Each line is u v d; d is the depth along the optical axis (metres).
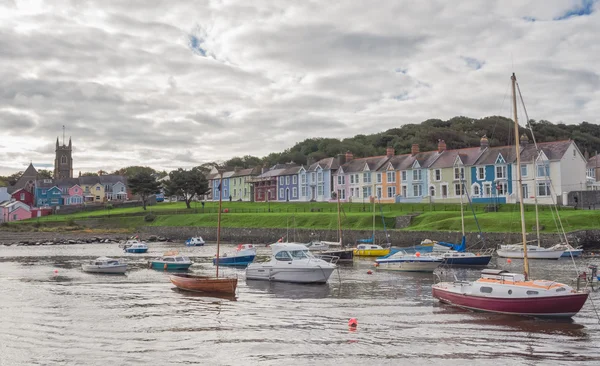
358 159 109.19
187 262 48.47
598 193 73.25
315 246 61.41
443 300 30.02
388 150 103.38
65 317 26.72
